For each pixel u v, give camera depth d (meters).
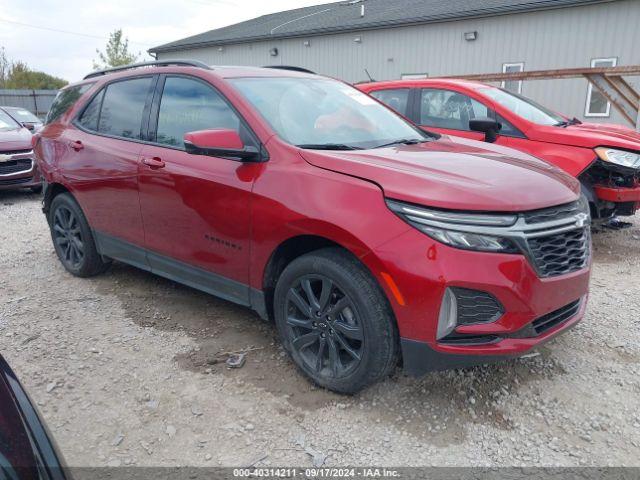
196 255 3.60
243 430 2.73
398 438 2.67
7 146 8.63
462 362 2.61
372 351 2.73
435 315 2.53
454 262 2.49
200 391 3.06
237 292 3.42
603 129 5.96
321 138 3.39
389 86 6.93
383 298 2.70
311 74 4.29
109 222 4.30
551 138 5.59
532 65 15.34
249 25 27.45
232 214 3.24
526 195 2.67
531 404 2.93
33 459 1.51
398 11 19.53
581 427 2.75
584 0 13.83
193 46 26.25
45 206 5.05
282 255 3.18
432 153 3.27
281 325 3.18
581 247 2.89
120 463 2.52
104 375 3.24
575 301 3.00
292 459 2.54
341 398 2.98
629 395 3.01
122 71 4.51
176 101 3.82
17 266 5.26
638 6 13.30
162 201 3.72
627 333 3.72
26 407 1.71
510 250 2.54
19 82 40.62
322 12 24.27
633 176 5.31
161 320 3.98
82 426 2.78
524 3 14.98
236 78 3.64
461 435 2.69
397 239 2.56
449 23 16.83
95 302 4.32
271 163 3.12
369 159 2.97
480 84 6.54
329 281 2.86
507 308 2.54
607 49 13.95
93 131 4.47
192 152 3.13
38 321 3.98
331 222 2.74
